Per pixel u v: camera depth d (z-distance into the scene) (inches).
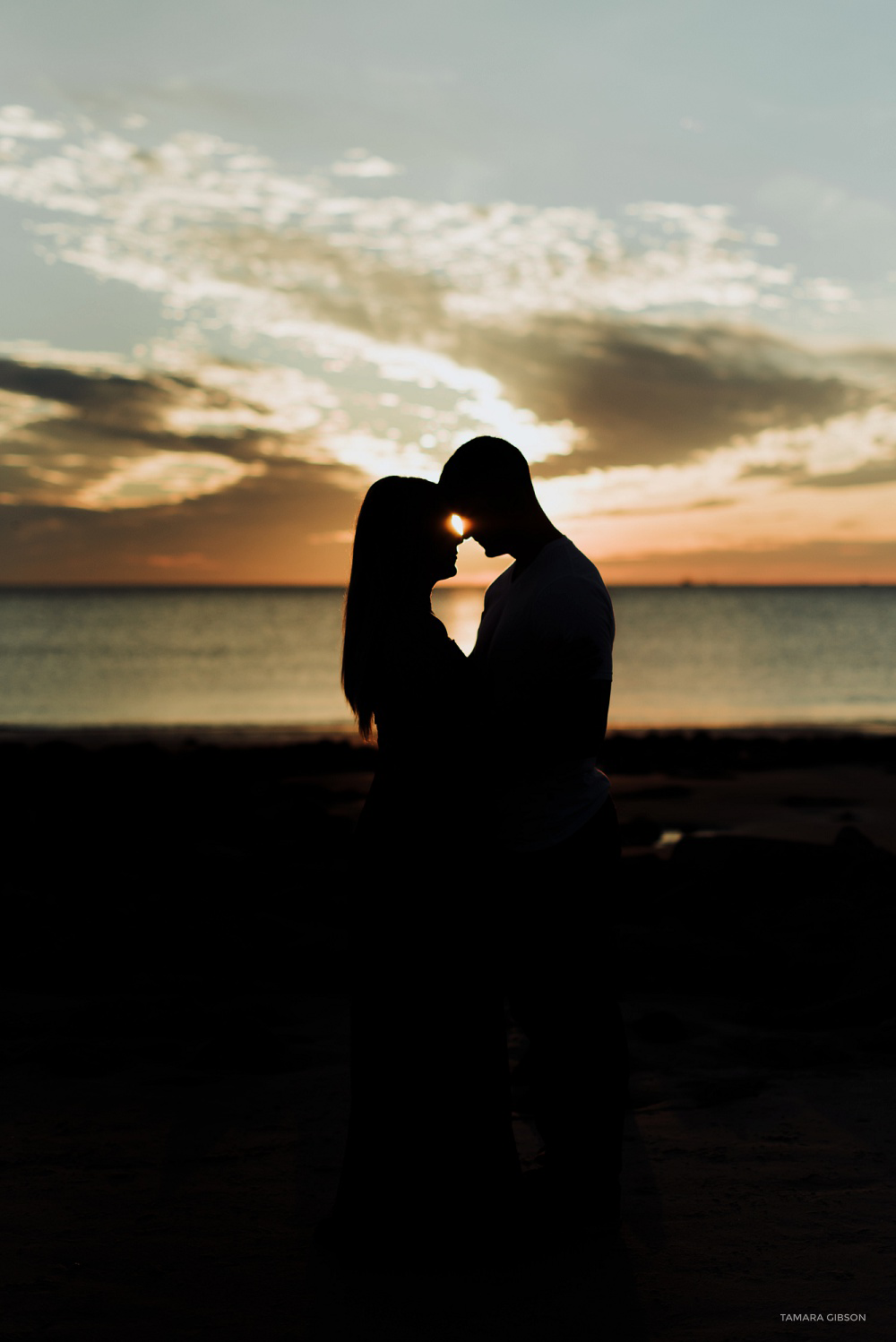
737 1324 81.4
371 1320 83.1
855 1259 91.7
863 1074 143.8
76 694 1711.4
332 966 199.0
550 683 101.8
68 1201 104.8
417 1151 94.8
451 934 98.3
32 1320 82.7
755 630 4197.8
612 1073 103.3
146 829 373.4
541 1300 86.2
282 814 387.5
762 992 188.9
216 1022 165.8
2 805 422.9
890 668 2293.3
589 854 104.7
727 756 770.8
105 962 199.6
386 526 103.3
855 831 279.4
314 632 4414.4
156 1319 83.0
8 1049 155.7
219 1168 113.1
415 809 100.4
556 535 109.3
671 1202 104.3
